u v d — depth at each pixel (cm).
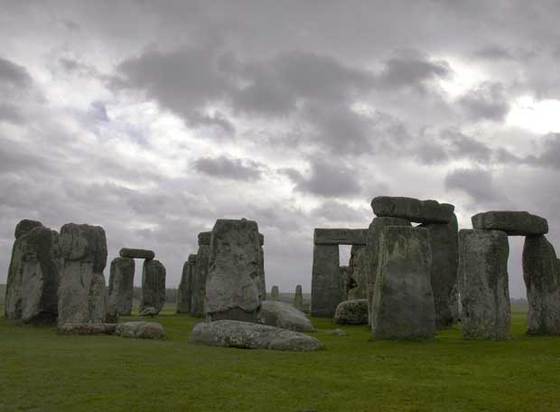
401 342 1388
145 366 953
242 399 745
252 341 1247
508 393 820
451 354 1197
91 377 849
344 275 3042
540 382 900
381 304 1455
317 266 2894
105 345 1231
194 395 758
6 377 838
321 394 788
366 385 856
